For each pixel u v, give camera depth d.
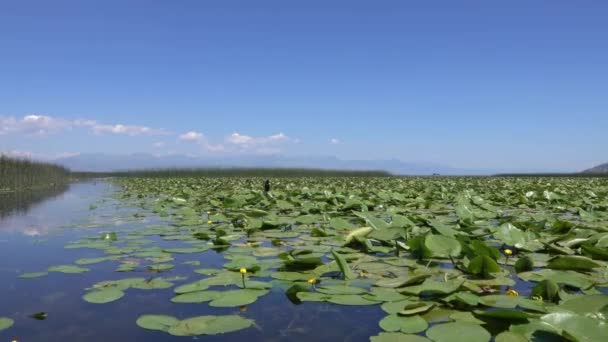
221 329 2.40
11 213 8.90
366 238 4.77
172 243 5.25
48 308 2.87
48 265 4.13
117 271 3.84
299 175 47.41
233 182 24.00
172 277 3.63
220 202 9.91
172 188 18.39
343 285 3.29
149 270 3.87
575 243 4.43
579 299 2.60
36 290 3.28
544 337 2.20
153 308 2.86
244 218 6.52
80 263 4.11
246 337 2.39
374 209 8.80
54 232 6.20
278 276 3.56
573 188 15.33
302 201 9.81
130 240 5.39
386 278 3.53
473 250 3.82
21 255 4.61
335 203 9.30
